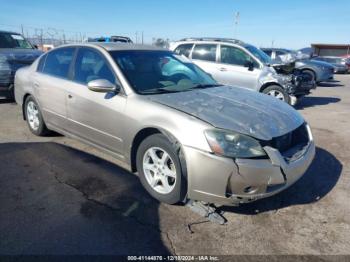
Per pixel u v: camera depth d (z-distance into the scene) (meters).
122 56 3.80
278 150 2.80
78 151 4.52
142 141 3.23
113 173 3.83
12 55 7.66
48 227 2.76
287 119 3.14
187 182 2.84
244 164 2.61
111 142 3.63
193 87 3.83
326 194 3.45
